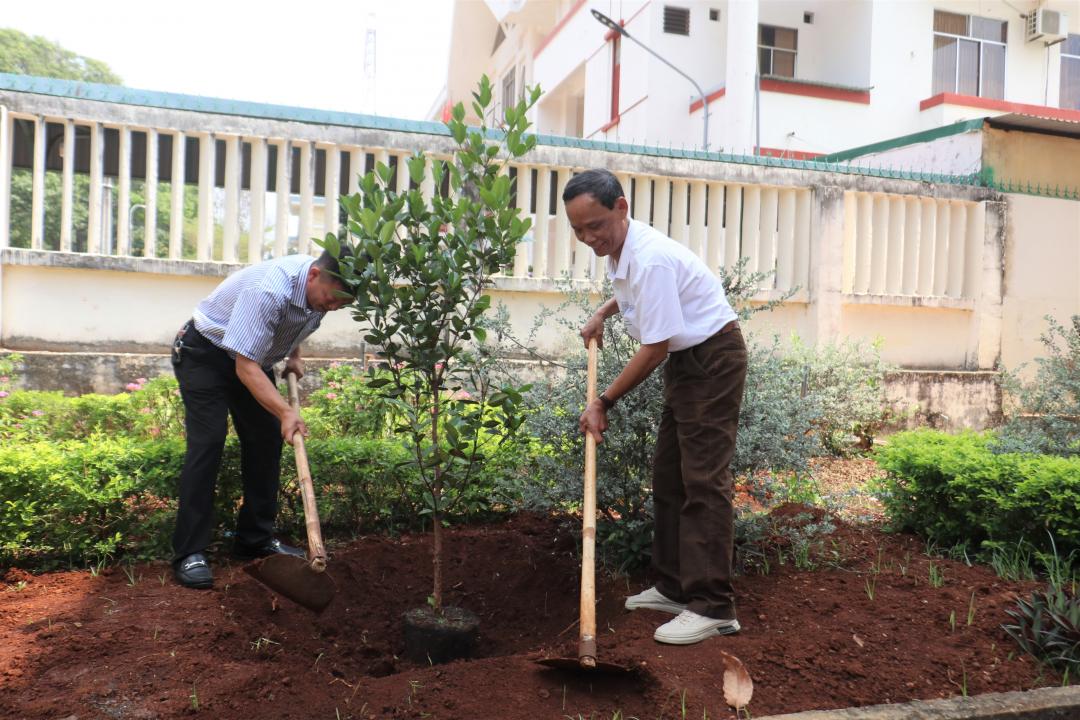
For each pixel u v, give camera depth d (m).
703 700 2.80
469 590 4.14
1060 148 9.96
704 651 3.14
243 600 3.70
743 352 3.37
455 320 3.39
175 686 2.84
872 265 9.57
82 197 26.61
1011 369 9.73
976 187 9.62
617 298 3.54
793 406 4.21
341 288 3.77
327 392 5.95
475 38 24.50
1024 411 7.70
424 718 2.70
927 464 4.77
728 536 3.31
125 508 4.16
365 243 3.21
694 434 3.34
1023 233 9.79
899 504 5.03
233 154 7.38
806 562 4.18
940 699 2.84
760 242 9.11
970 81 15.46
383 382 3.45
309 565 3.26
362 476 4.58
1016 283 9.79
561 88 19.33
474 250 3.33
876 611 3.60
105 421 5.89
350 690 2.94
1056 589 3.68
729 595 3.32
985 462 4.63
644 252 3.26
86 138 7.73
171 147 7.92
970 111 14.34
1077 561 4.28
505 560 4.36
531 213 8.64
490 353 3.96
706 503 3.31
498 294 7.98
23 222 25.48
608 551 4.14
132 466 4.14
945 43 15.30
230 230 7.43
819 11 15.85
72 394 6.84
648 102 14.94
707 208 8.94
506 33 22.58
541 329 8.10
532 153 8.07
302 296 3.80
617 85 16.41
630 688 2.91
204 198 7.33
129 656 3.03
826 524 4.29
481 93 3.35
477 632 3.58
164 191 27.77
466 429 3.43
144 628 3.26
